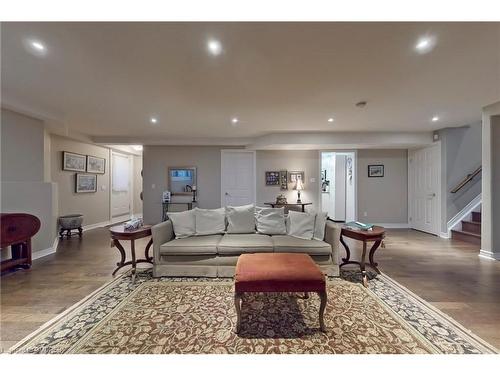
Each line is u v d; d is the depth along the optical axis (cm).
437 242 465
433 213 540
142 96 322
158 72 254
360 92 307
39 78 268
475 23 174
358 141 541
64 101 342
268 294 244
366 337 178
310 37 193
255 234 328
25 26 177
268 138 561
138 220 316
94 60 229
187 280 277
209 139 615
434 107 368
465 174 507
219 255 285
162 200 642
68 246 434
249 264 208
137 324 193
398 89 298
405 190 629
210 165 647
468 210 496
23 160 360
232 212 338
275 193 644
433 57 223
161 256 286
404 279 283
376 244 295
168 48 208
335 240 287
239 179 648
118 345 168
